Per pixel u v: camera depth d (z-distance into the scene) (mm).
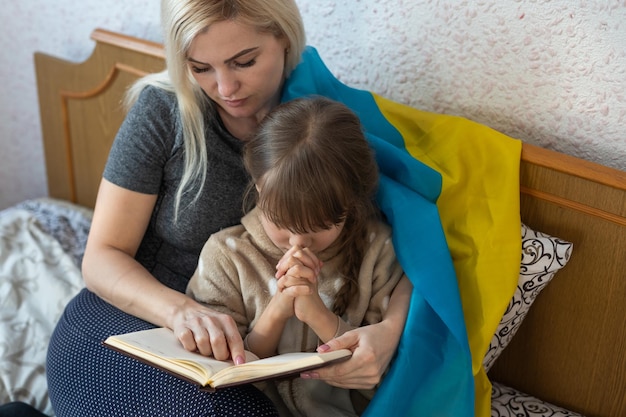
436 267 1175
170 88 1287
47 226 1843
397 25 1448
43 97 1945
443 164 1309
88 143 1927
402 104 1486
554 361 1368
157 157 1287
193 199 1297
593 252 1263
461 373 1148
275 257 1229
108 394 1142
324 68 1399
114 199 1293
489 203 1256
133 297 1229
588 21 1235
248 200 1308
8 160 2244
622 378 1300
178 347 1099
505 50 1339
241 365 1009
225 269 1218
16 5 1992
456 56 1399
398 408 1129
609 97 1261
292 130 1106
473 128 1307
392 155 1263
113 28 1855
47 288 1667
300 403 1209
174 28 1149
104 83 1792
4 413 1387
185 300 1203
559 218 1278
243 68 1193
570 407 1377
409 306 1195
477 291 1204
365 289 1209
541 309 1349
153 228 1360
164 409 1082
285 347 1213
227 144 1301
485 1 1326
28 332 1597
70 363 1208
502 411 1345
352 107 1372
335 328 1140
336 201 1097
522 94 1350
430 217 1217
